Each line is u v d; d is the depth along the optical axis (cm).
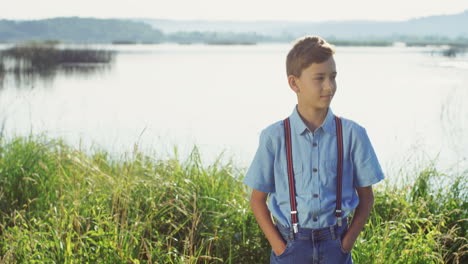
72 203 369
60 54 3266
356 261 312
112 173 524
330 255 212
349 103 1466
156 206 368
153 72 2889
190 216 348
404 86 1903
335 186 213
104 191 402
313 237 212
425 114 1197
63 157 514
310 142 213
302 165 213
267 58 5050
